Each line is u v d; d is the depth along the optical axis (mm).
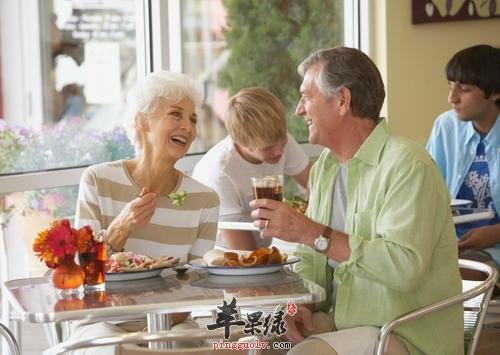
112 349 2764
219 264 2789
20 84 4629
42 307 2406
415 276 2637
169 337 2178
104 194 3172
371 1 5965
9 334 2672
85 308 2375
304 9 5762
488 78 4410
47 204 4746
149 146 3189
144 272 2750
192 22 5219
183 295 2498
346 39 6000
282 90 5668
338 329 2867
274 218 2684
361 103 2818
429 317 2768
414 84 6078
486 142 4531
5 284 2795
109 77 4934
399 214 2676
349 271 2699
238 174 4168
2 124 4570
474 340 2889
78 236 2551
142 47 5059
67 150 4785
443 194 2764
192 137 3219
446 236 2785
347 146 2875
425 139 6168
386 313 2754
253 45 5516
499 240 4289
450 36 6230
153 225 3170
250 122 3996
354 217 2836
